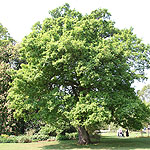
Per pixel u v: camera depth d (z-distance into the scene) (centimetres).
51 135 2314
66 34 1376
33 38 1428
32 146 1526
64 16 1691
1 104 2152
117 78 1324
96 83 1292
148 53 1562
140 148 1248
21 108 1507
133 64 1555
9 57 2389
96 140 1806
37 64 1367
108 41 1398
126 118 1494
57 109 1331
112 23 1709
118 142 1683
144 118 1399
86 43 1384
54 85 1561
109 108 1360
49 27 1633
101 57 1269
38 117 1374
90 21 1536
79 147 1370
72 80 1452
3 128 2111
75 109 1245
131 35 1577
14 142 1859
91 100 1256
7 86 2212
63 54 1323
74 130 2445
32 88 1434
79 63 1255
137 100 1399
